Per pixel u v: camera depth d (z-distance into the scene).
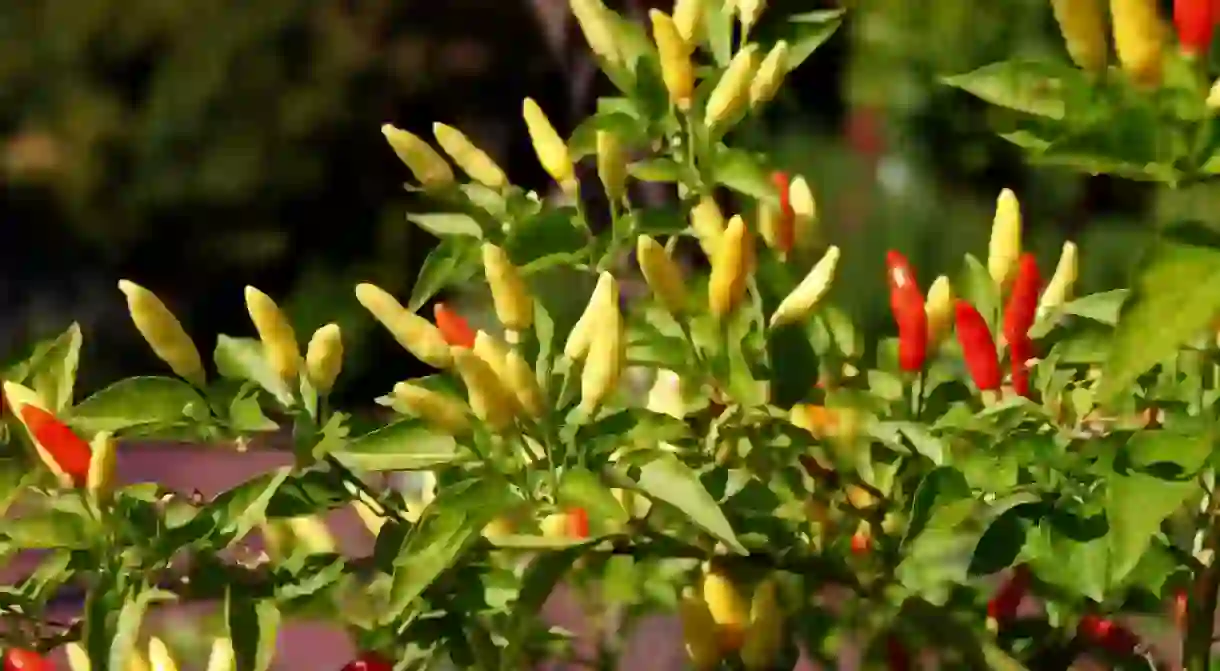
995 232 1.07
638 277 1.16
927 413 1.07
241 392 1.02
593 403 0.98
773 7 1.12
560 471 0.98
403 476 1.14
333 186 5.22
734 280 1.02
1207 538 1.02
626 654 1.17
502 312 1.00
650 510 1.04
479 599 1.01
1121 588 1.06
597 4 1.10
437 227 1.11
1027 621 1.07
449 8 5.02
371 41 5.11
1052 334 1.09
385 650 1.04
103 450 1.00
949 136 2.62
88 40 5.27
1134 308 0.88
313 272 5.16
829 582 1.05
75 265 5.25
